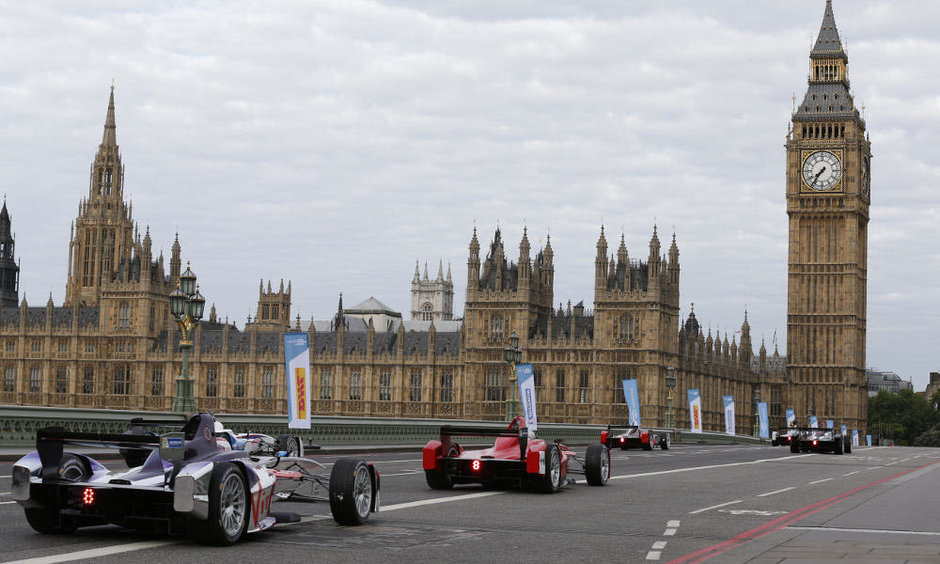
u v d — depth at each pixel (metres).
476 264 177.25
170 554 21.34
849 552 23.48
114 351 198.25
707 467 59.25
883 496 40.03
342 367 184.88
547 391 173.00
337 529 25.58
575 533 26.31
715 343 196.88
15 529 24.42
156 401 194.88
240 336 194.25
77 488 23.34
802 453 94.31
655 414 167.00
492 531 26.25
